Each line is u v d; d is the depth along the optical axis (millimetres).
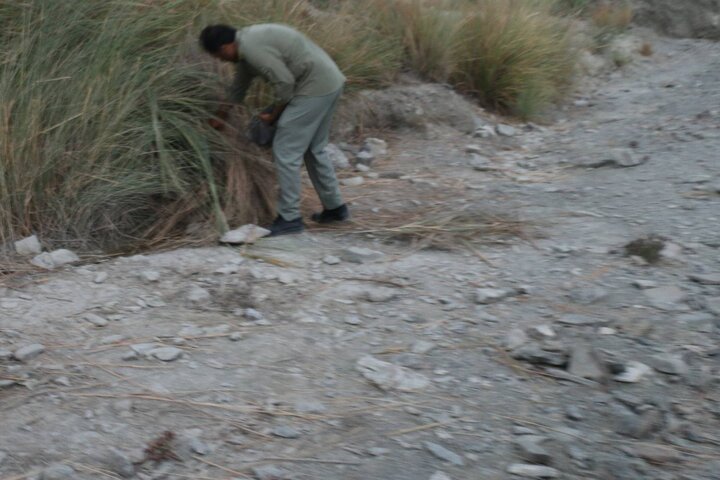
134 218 6516
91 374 4230
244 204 6645
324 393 4102
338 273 5617
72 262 5844
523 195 7426
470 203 7188
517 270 5645
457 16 10594
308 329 4785
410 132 9305
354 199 7328
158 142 6422
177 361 4383
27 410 3881
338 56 8891
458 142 9219
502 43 10422
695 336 4605
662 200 6992
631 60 14117
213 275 5539
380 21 10164
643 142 9055
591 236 6242
